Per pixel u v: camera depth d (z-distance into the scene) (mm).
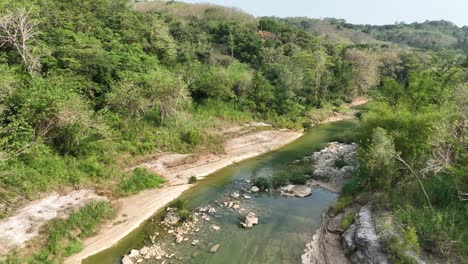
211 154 30906
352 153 29812
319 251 16078
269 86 46875
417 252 12391
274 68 52344
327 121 50250
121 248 16531
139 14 49188
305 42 77188
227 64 53844
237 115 40625
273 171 27750
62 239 16453
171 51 44156
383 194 17547
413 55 76812
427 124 17984
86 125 22891
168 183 24562
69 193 20281
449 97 22750
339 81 62750
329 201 21766
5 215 16969
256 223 18812
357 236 14812
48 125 21781
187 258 15570
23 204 18141
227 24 68625
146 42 42250
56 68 28156
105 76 31172
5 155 18234
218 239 17219
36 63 26641
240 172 27672
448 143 15719
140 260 15352
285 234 17719
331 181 24891
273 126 41969
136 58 36094
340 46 89000
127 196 21906
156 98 30797
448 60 68500
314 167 28234
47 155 21688
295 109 46781
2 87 20734
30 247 15367
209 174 26969
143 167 25141
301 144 36844
